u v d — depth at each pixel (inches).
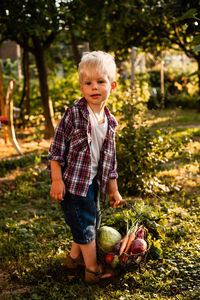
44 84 314.5
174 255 104.2
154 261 101.2
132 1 278.4
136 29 305.6
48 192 173.3
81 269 100.7
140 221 105.7
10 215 147.7
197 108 515.8
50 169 88.2
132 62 237.5
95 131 87.5
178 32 279.4
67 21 251.6
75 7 237.6
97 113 89.0
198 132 310.5
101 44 300.0
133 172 160.2
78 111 86.1
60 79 438.0
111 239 94.5
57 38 354.9
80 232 87.6
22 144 289.4
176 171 198.4
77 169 86.3
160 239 112.4
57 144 86.2
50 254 110.4
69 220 88.5
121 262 94.3
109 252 94.0
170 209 138.1
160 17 264.5
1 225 135.3
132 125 170.2
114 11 301.6
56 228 131.4
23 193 172.6
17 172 206.4
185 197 160.9
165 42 323.0
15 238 121.1
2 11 216.1
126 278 93.4
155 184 155.9
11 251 113.7
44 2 203.0
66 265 100.2
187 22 138.9
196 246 109.0
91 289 90.1
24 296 89.5
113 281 93.8
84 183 86.1
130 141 165.2
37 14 215.3
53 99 398.0
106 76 85.0
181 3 212.4
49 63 401.4
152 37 314.3
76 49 375.9
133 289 90.4
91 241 89.4
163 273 95.7
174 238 115.4
